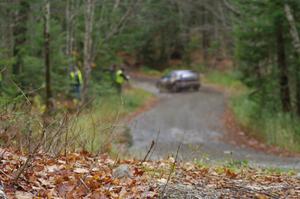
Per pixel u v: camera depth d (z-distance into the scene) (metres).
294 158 14.32
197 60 64.69
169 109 27.58
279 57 19.95
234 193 6.01
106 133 9.02
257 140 18.34
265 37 20.17
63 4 24.14
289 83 19.84
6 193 4.84
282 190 6.40
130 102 27.55
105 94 24.53
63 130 7.55
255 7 19.27
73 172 6.09
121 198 5.26
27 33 20.88
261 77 20.89
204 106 28.73
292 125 17.92
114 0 23.72
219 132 20.20
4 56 14.21
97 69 29.05
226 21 38.72
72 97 21.02
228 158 13.33
